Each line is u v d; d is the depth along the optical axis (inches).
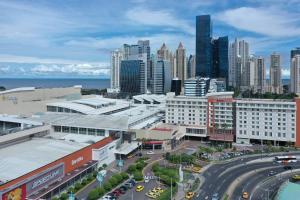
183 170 6909.5
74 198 5128.0
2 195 4382.4
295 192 5570.9
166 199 5187.0
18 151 6023.6
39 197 4940.9
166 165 7258.9
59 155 5964.6
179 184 6063.0
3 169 5036.9
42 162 5516.7
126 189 5757.9
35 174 5068.9
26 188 4847.4
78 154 6314.0
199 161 7721.5
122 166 7170.3
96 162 6712.6
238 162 7647.6
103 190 5477.4
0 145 6254.9
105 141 7465.6
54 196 5334.6
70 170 6033.5
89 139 7805.1
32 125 7677.2
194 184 6072.8
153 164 7342.5
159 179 6304.1
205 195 5600.4
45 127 7780.5
